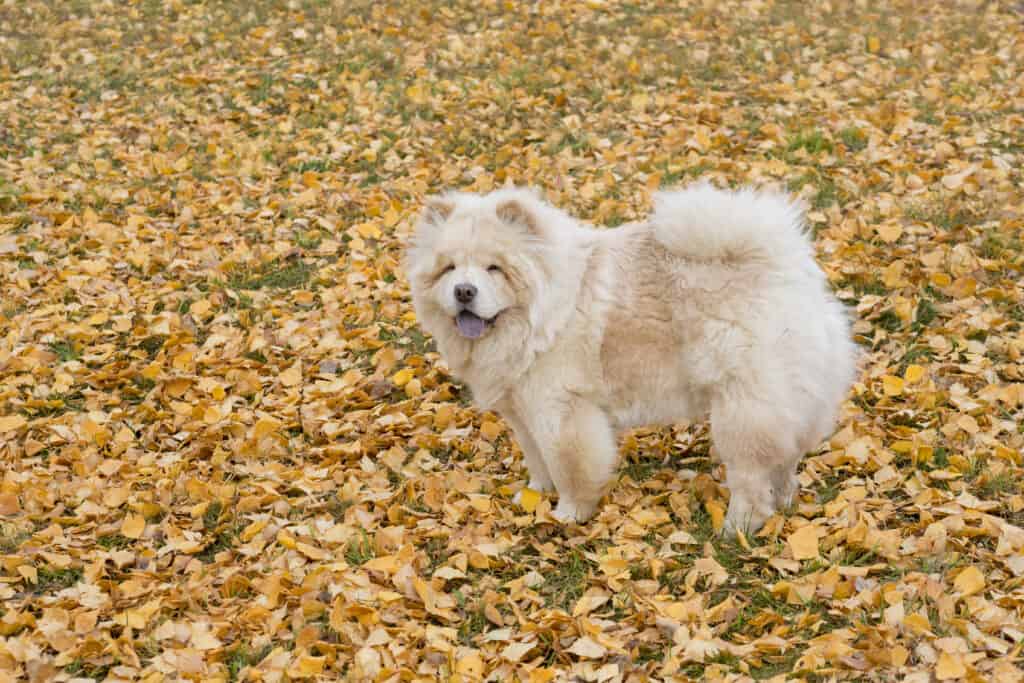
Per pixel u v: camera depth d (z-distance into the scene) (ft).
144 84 43.75
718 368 17.46
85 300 28.30
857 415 21.43
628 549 17.85
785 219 18.03
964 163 31.40
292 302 28.50
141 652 16.22
